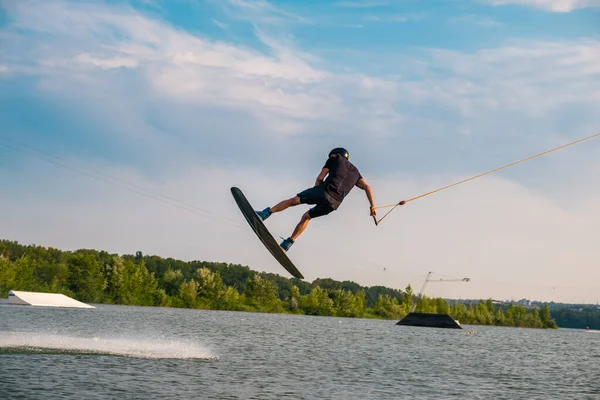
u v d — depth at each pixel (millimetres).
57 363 24891
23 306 92562
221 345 42281
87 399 18312
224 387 22203
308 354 39344
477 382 29641
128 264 151500
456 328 118938
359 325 114250
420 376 30422
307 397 21484
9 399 17641
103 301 143375
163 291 155625
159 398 19297
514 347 69312
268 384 23797
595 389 29641
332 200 13594
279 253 13609
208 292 166250
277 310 178250
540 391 27750
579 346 85812
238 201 13516
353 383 25906
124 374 23344
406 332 91750
